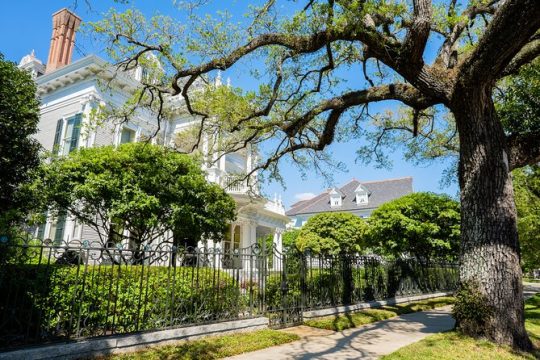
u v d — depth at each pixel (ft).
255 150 39.29
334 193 155.74
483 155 21.22
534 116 28.37
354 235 80.89
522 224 58.85
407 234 55.47
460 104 21.70
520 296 19.93
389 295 42.65
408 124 45.01
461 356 17.06
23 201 30.32
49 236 46.96
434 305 42.63
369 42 23.52
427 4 21.29
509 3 16.31
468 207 21.61
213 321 22.90
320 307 31.86
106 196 32.24
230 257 25.90
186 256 22.56
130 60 26.71
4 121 29.40
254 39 24.80
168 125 60.70
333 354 19.29
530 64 29.84
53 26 61.93
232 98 29.84
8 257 16.66
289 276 30.17
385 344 21.84
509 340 19.06
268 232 91.20
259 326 25.35
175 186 34.42
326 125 29.84
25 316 16.89
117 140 53.88
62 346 15.92
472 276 20.74
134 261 21.17
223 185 63.77
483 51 18.66
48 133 54.49
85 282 19.35
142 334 18.99
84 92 52.75
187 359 17.21
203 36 25.53
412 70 23.16
